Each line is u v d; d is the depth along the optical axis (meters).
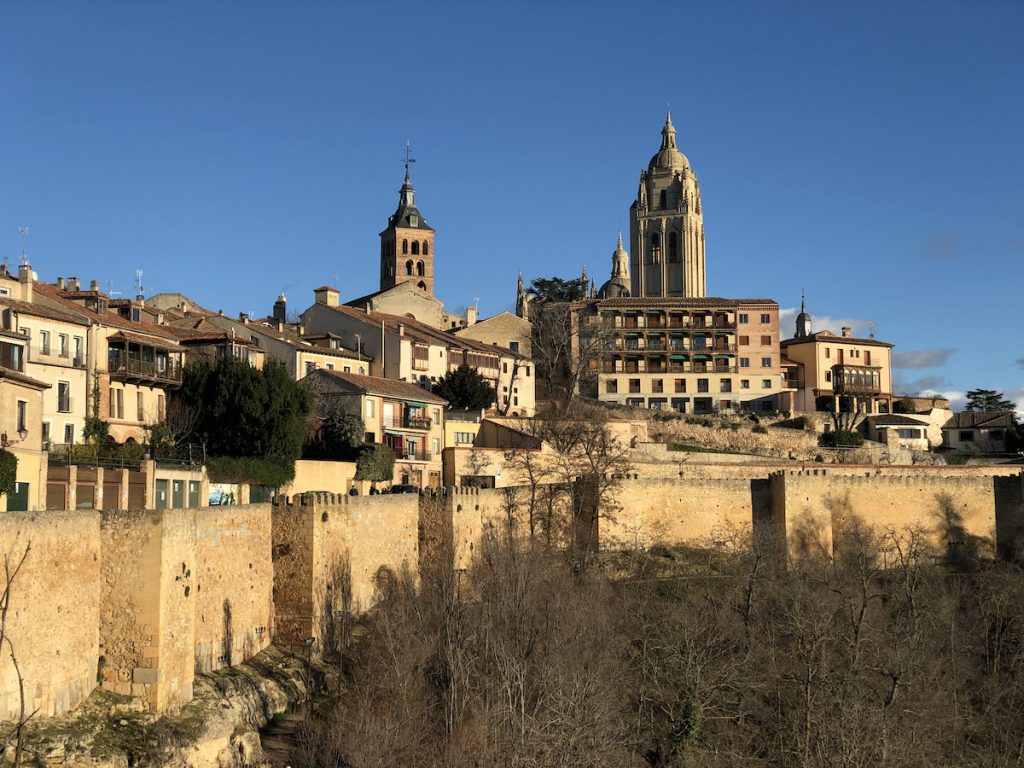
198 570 52.72
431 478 106.44
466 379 120.31
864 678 67.00
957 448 145.62
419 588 71.81
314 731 52.31
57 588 43.66
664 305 152.38
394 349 122.38
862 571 81.44
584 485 96.44
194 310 132.38
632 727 61.22
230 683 52.88
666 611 80.38
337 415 95.25
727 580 89.25
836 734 60.47
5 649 40.34
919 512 107.00
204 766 46.41
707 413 143.38
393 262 194.75
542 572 73.25
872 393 153.25
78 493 59.94
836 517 103.88
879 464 122.69
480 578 70.81
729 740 64.06
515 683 53.62
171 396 84.75
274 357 103.19
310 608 60.91
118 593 46.78
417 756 50.41
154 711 46.25
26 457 55.53
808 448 134.75
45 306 79.31
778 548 95.88
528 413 136.00
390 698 54.44
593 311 152.00
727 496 102.31
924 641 74.06
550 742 50.00
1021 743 68.62
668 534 99.25
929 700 65.31
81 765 41.19
